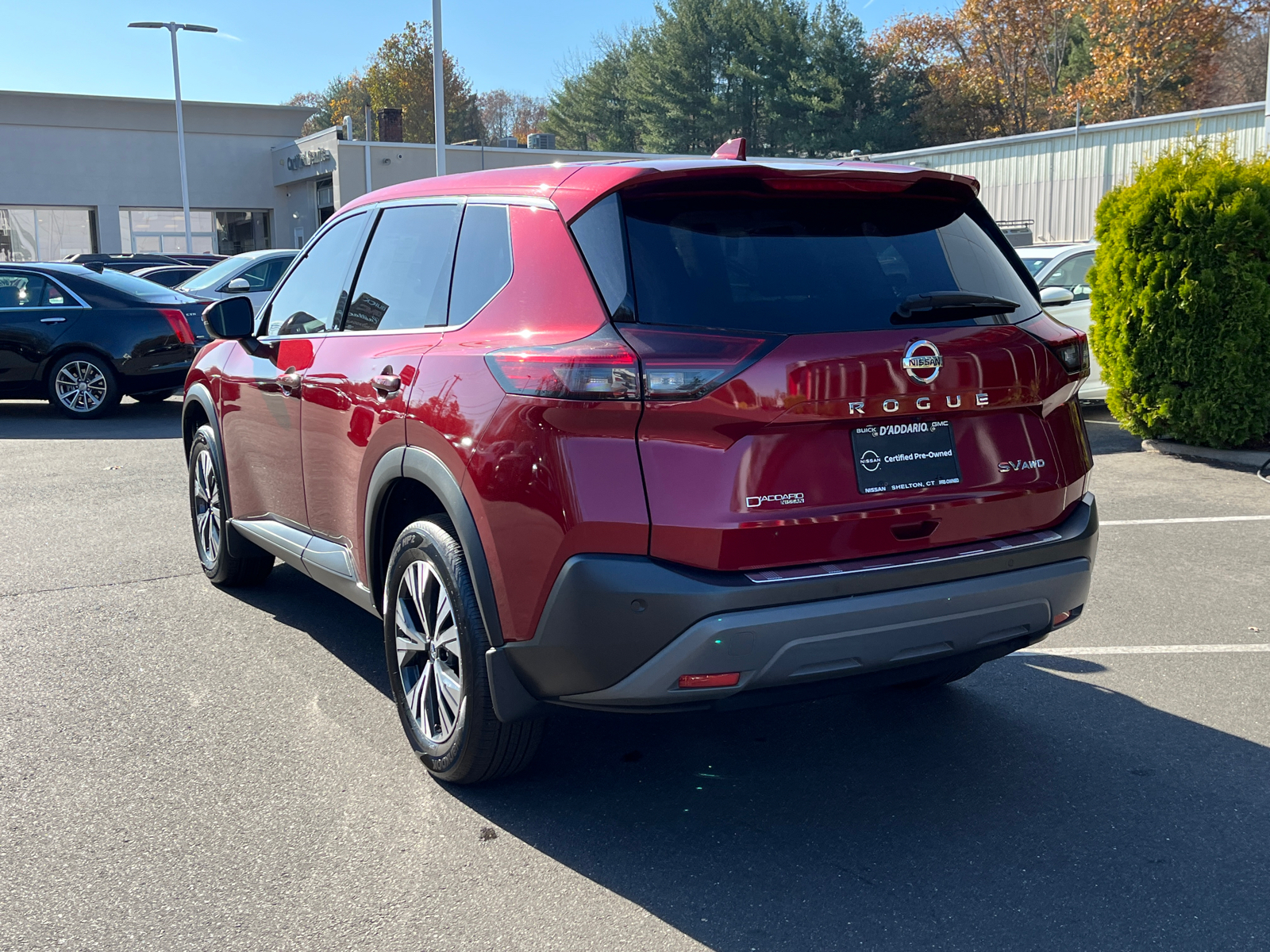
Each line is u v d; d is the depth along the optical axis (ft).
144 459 31.50
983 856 9.95
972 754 12.15
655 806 10.99
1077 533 10.68
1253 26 175.42
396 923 8.91
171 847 10.09
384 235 13.52
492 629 10.09
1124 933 8.71
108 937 8.68
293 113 133.69
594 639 9.27
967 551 10.02
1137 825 10.50
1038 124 193.88
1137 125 87.66
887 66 191.42
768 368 9.12
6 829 10.41
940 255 10.62
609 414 9.10
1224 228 27.58
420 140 232.32
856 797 11.16
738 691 9.22
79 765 11.78
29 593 18.21
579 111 212.43
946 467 10.04
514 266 10.68
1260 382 28.27
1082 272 37.11
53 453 32.73
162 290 43.32
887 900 9.24
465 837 10.34
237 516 16.94
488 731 10.52
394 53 232.32
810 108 184.34
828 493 9.46
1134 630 16.20
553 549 9.39
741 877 9.61
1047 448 10.74
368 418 12.09
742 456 9.14
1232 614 16.83
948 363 9.82
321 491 13.70
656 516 9.09
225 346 17.38
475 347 10.62
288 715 13.19
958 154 101.60
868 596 9.45
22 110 121.39
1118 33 173.06
